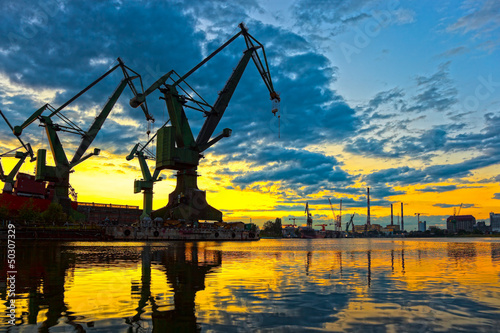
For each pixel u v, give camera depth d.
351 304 14.42
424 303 14.69
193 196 130.00
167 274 24.38
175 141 107.88
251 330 10.58
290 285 19.66
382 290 18.03
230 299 15.34
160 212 133.12
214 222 138.38
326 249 68.00
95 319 11.71
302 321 11.66
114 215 166.50
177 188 132.88
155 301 14.77
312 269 28.77
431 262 36.19
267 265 32.19
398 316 12.42
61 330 10.42
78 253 44.53
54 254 42.31
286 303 14.55
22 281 20.27
